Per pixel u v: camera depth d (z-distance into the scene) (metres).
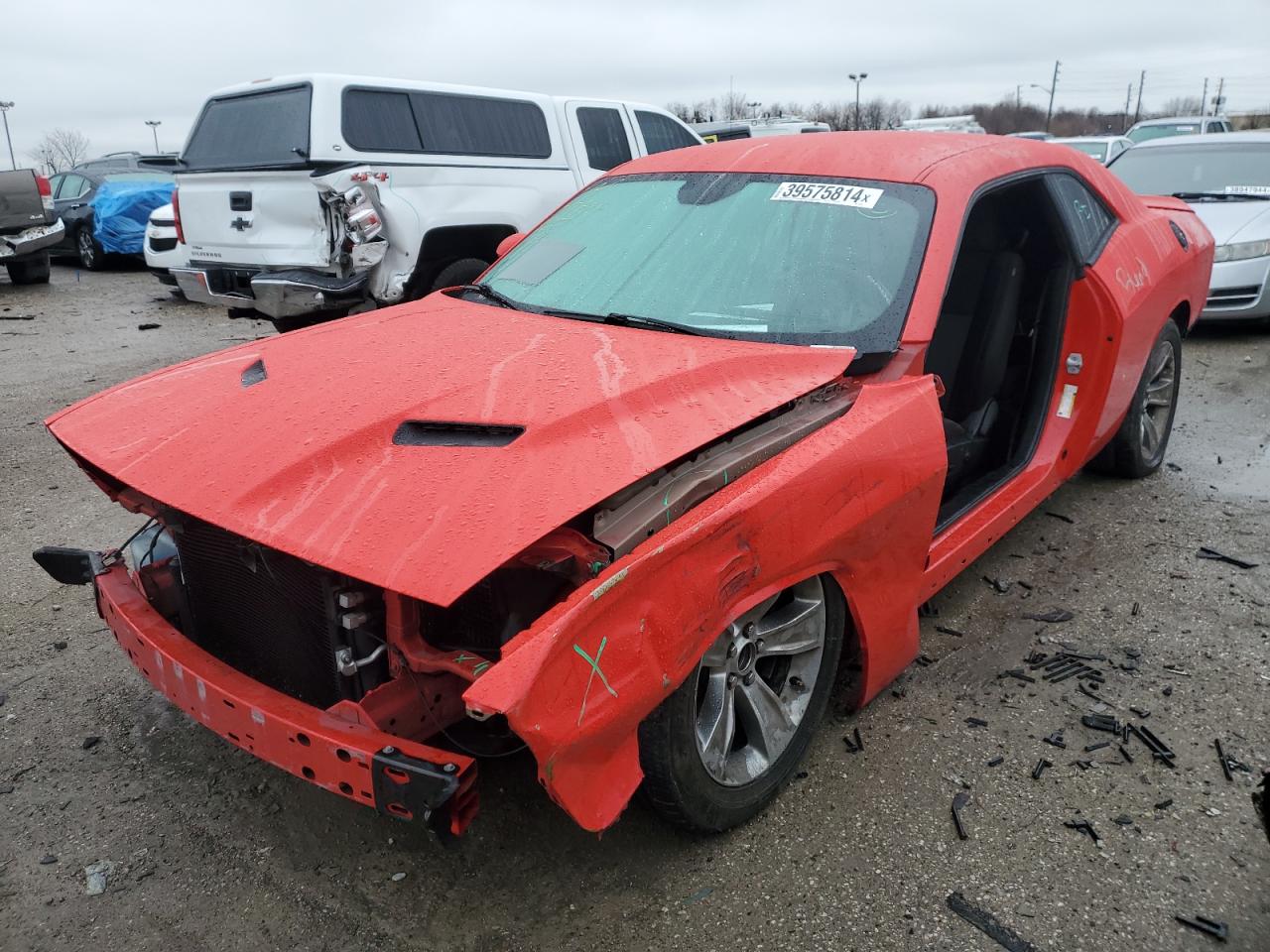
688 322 2.97
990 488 3.51
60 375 7.96
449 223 7.26
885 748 2.89
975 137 3.64
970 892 2.34
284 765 2.13
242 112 7.21
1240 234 7.66
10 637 3.61
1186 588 3.83
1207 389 6.63
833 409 2.60
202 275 7.61
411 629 2.12
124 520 4.75
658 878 2.40
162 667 2.41
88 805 2.70
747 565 2.23
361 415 2.35
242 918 2.30
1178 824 2.55
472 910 2.31
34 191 13.26
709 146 3.89
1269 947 2.17
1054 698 3.12
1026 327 4.01
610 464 2.12
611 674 1.94
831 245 3.05
